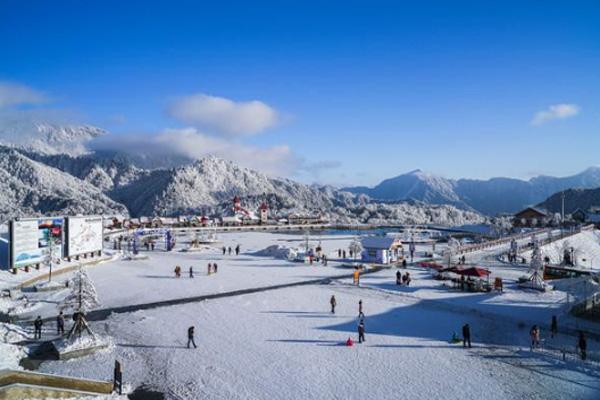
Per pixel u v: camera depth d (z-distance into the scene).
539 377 23.95
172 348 28.17
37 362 25.42
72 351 26.27
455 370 24.84
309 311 37.81
